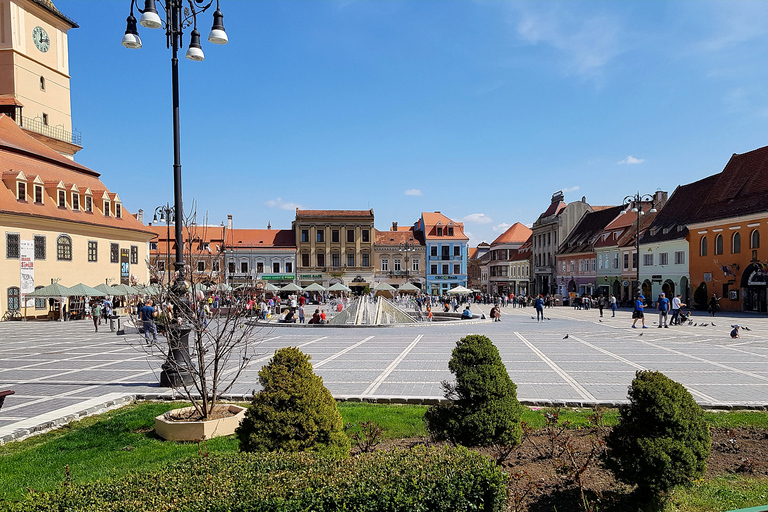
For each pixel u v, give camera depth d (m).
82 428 8.21
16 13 46.31
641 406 5.00
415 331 25.70
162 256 66.88
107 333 26.08
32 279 37.91
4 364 14.99
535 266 81.69
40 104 49.03
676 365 13.64
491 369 6.30
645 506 4.85
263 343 20.17
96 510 3.37
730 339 20.45
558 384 11.01
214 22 11.48
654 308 47.97
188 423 7.37
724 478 5.65
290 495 3.61
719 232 40.81
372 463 4.14
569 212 73.06
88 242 44.44
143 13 10.73
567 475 5.57
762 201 37.00
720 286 40.69
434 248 79.06
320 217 74.38
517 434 6.12
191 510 3.41
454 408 6.32
